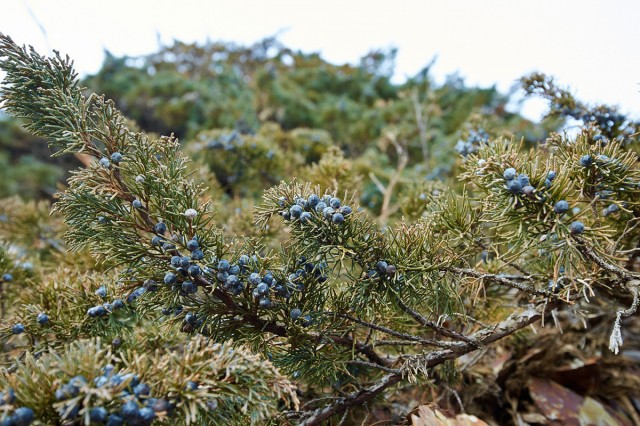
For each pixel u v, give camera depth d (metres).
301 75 1.57
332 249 0.33
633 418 0.46
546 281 0.35
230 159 0.74
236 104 1.20
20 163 1.61
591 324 0.51
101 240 0.33
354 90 1.54
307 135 0.91
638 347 0.52
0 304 0.45
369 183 0.79
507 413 0.45
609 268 0.30
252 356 0.28
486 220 0.33
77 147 0.34
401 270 0.32
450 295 0.34
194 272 0.31
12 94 0.34
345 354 0.35
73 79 0.35
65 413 0.25
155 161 0.34
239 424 0.30
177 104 1.24
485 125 0.49
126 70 1.41
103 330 0.36
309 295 0.33
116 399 0.26
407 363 0.34
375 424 0.38
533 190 0.29
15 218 0.60
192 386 0.27
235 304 0.33
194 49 1.75
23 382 0.26
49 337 0.38
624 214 0.35
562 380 0.47
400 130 1.00
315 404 0.39
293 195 0.33
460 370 0.42
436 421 0.34
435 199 0.37
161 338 0.39
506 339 0.46
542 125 0.63
